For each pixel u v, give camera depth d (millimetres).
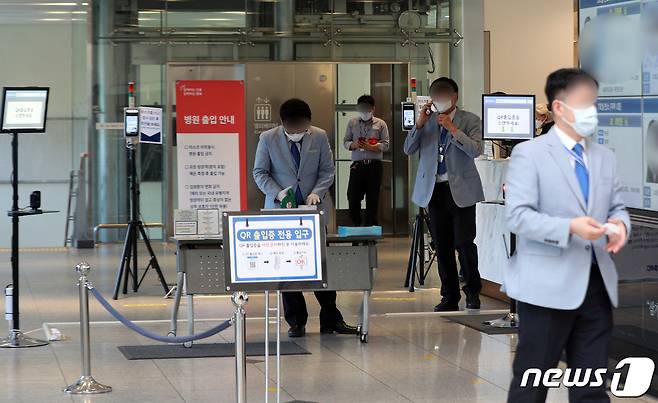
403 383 7383
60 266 13883
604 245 4992
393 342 8828
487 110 9562
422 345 8703
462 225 10094
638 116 7098
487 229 11023
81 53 15953
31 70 15961
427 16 15969
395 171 16812
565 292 4930
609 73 7391
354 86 16234
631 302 7090
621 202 5164
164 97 15891
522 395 5070
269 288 5949
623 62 7242
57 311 10523
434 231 10320
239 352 5855
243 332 5867
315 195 8859
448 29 15859
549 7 15633
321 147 9055
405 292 11812
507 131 9547
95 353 8438
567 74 4973
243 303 5871
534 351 5047
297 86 15898
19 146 15984
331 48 15961
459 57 15836
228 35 15797
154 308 10766
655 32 6922
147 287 12266
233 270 5914
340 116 16344
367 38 15992
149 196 15992
